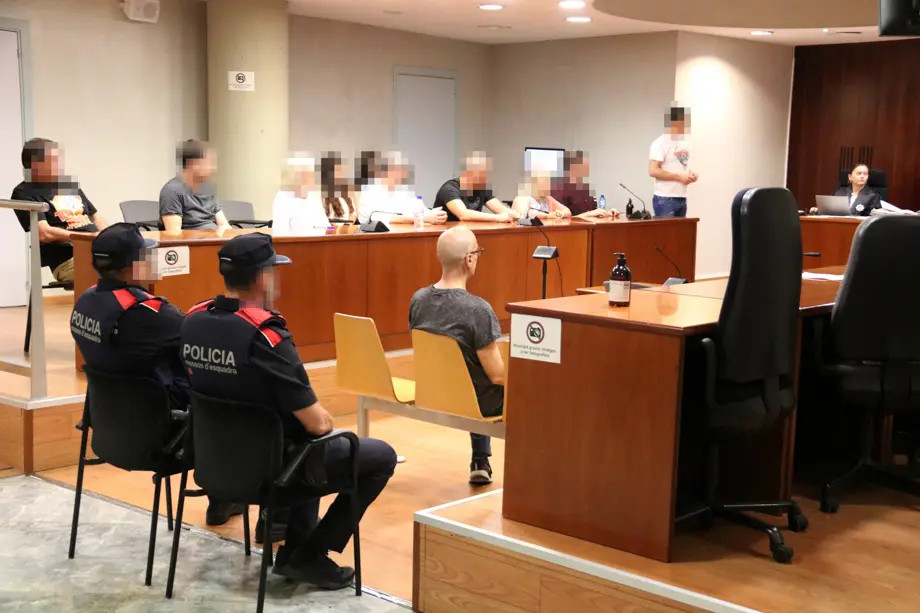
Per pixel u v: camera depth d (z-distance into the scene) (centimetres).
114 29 783
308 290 522
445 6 859
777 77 1127
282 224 558
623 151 1042
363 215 654
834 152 1127
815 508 329
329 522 312
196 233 520
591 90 1061
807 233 784
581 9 860
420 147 1070
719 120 1058
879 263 307
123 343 308
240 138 829
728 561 273
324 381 523
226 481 284
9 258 707
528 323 287
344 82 974
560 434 283
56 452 438
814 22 832
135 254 318
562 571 268
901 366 318
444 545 294
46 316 639
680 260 786
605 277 709
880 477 360
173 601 304
